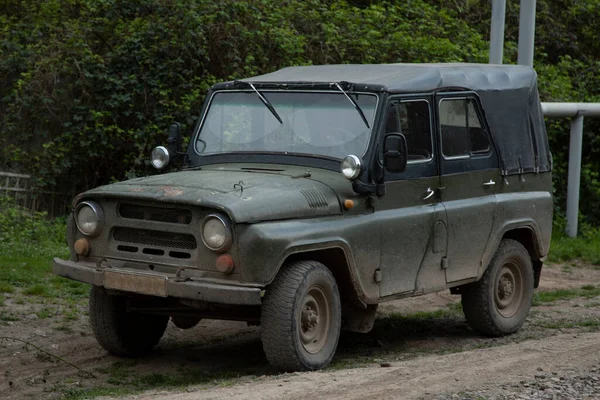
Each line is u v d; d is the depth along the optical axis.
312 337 9.41
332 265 9.81
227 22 19.31
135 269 9.35
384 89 10.09
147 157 18.62
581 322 12.85
